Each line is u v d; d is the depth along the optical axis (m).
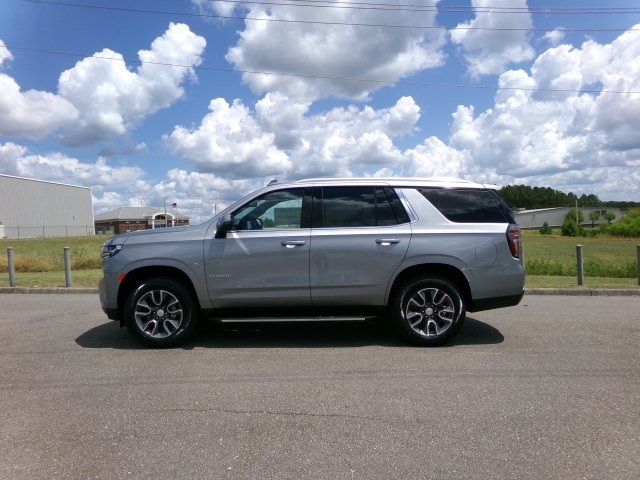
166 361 5.99
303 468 3.51
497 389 5.01
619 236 78.19
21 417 4.37
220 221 6.42
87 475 3.42
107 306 6.59
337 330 7.63
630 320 8.47
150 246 6.53
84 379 5.35
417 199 6.72
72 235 86.94
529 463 3.57
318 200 6.70
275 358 6.11
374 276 6.52
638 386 5.09
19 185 81.06
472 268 6.54
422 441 3.90
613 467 3.51
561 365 5.81
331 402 4.68
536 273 16.83
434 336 6.56
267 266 6.49
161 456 3.68
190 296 6.56
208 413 4.44
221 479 3.37
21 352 6.43
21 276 15.06
